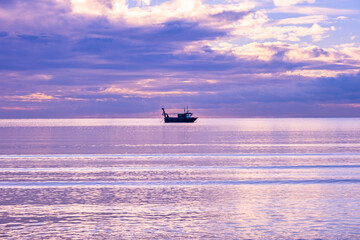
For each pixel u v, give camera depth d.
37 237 29.88
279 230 31.12
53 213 36.31
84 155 90.62
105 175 59.03
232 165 70.88
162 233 30.67
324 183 50.88
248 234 30.33
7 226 32.41
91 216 35.34
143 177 57.06
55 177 57.06
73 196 43.72
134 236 30.06
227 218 34.47
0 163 75.00
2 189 47.94
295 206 38.28
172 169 65.75
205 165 71.00
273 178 55.38
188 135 190.88
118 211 36.97
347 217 34.31
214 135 188.00
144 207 38.44
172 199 42.00
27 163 74.88
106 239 29.52
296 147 110.69
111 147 115.38
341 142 131.00
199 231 31.08
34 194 44.81
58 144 129.12
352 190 46.00
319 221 33.28
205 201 40.91
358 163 72.44
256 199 41.62
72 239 29.52
